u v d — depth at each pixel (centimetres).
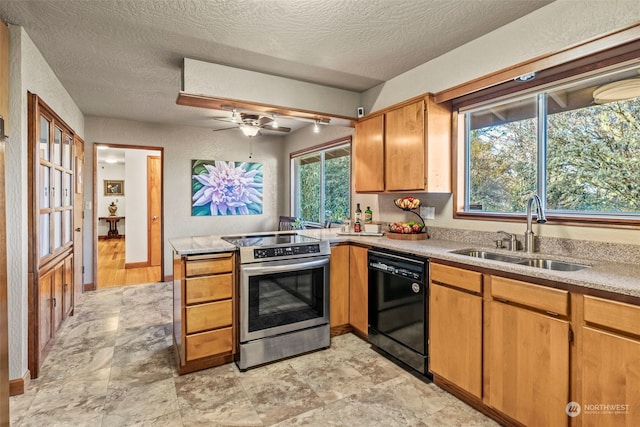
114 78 310
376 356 259
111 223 964
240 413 187
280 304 252
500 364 173
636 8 166
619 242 177
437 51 260
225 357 246
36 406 192
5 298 153
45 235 254
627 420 127
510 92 230
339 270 293
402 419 182
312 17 209
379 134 305
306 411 189
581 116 199
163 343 280
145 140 478
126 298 410
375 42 244
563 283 147
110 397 202
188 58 266
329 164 466
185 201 507
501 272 173
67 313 324
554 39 196
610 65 181
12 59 210
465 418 183
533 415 158
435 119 262
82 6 195
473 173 268
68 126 334
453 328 199
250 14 205
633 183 179
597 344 136
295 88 314
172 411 188
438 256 208
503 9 203
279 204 586
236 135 546
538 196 208
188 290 226
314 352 266
